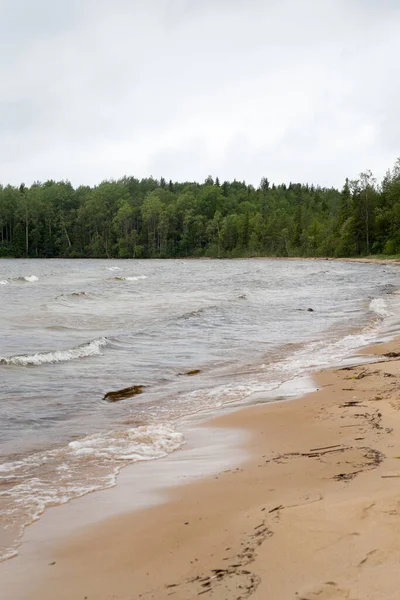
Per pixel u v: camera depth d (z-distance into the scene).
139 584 3.23
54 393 9.16
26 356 11.55
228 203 153.25
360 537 3.44
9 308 23.09
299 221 127.12
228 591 3.00
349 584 2.92
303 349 13.45
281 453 5.89
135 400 8.81
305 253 115.81
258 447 6.22
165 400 8.81
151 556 3.59
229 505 4.39
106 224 133.12
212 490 4.82
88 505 4.62
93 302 26.42
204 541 3.73
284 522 3.81
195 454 6.06
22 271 62.94
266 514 4.04
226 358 12.40
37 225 131.38
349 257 98.69
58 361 11.83
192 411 8.11
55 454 6.13
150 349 13.48
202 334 15.88
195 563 3.40
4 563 3.62
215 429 7.10
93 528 4.14
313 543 3.43
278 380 10.12
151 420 7.64
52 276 52.03
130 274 56.97
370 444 5.85
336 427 6.78
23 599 3.16
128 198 150.88
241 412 7.92
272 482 4.89
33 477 5.37
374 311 21.05
